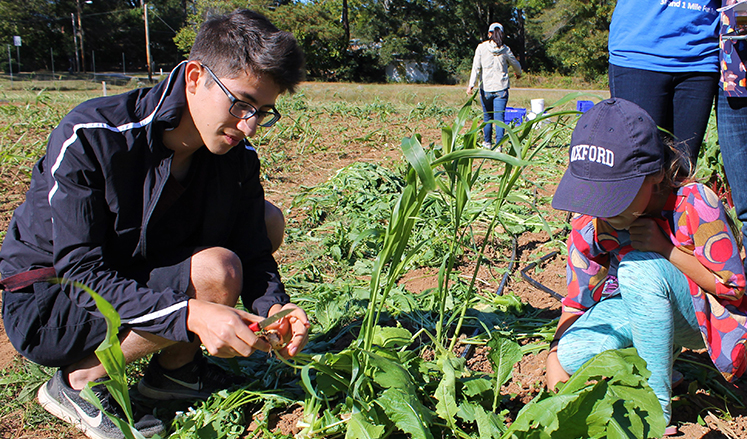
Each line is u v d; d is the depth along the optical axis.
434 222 3.64
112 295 1.65
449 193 1.87
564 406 1.47
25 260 1.79
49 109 9.41
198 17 45.91
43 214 1.74
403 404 1.60
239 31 1.54
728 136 2.58
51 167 1.64
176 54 68.62
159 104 1.67
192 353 2.01
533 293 2.97
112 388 1.28
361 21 50.25
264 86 1.58
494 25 7.39
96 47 64.31
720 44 2.55
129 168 1.69
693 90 2.71
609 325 1.85
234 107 1.59
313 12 45.22
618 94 2.91
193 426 1.84
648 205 1.76
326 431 1.73
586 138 1.68
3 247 1.86
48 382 1.92
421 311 2.70
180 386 2.02
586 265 1.97
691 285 1.75
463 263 3.39
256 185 2.07
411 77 48.88
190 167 1.84
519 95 21.81
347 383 1.77
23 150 6.29
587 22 42.25
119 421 1.29
